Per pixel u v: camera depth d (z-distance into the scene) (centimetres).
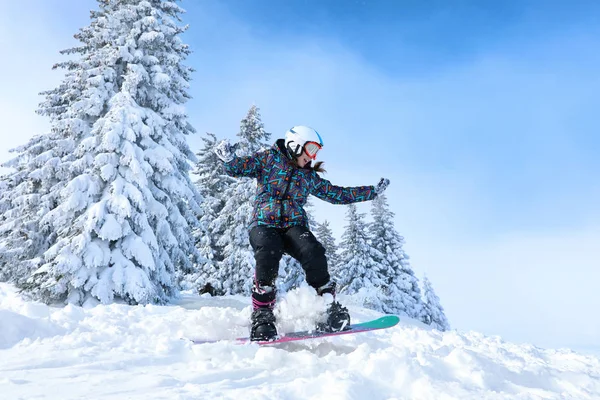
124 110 1347
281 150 333
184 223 1480
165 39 1591
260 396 168
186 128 1642
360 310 1375
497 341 448
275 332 293
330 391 177
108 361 223
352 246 2791
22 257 1521
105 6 1694
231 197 2172
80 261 1171
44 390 172
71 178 1365
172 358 242
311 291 313
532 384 225
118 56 1473
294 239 316
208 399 166
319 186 344
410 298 2778
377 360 213
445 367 224
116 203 1227
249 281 1958
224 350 254
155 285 1333
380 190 361
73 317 416
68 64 1711
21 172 1755
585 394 214
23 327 300
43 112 1684
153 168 1423
